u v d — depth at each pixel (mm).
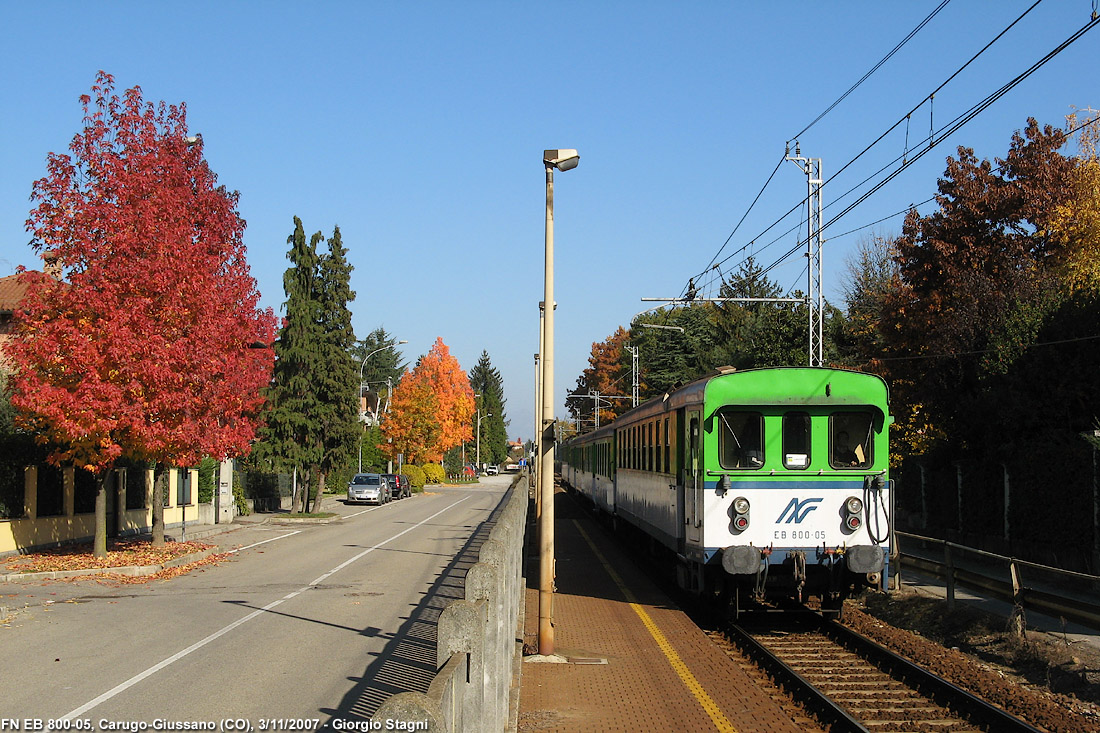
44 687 9000
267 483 41625
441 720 3191
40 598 15125
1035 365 18906
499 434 139000
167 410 19203
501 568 7609
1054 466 16734
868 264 50312
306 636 11766
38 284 18469
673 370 57062
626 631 13320
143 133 19578
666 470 16062
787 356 37219
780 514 13141
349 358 38062
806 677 10602
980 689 10039
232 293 22172
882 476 13258
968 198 24656
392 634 11922
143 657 10438
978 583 14055
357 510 42562
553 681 10336
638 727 8570
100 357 17906
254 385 23219
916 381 24672
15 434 20484
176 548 22281
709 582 13344
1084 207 24062
